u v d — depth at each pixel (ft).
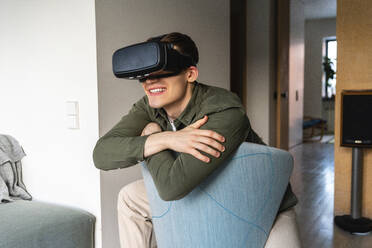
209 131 3.20
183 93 3.73
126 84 6.08
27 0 6.26
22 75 6.49
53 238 5.01
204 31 8.28
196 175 3.17
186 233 3.52
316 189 11.46
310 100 27.91
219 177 3.33
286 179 3.59
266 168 3.39
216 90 3.92
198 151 3.18
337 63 8.63
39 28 6.13
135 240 4.88
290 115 19.61
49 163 6.24
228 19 9.34
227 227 3.40
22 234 4.67
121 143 3.68
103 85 5.60
